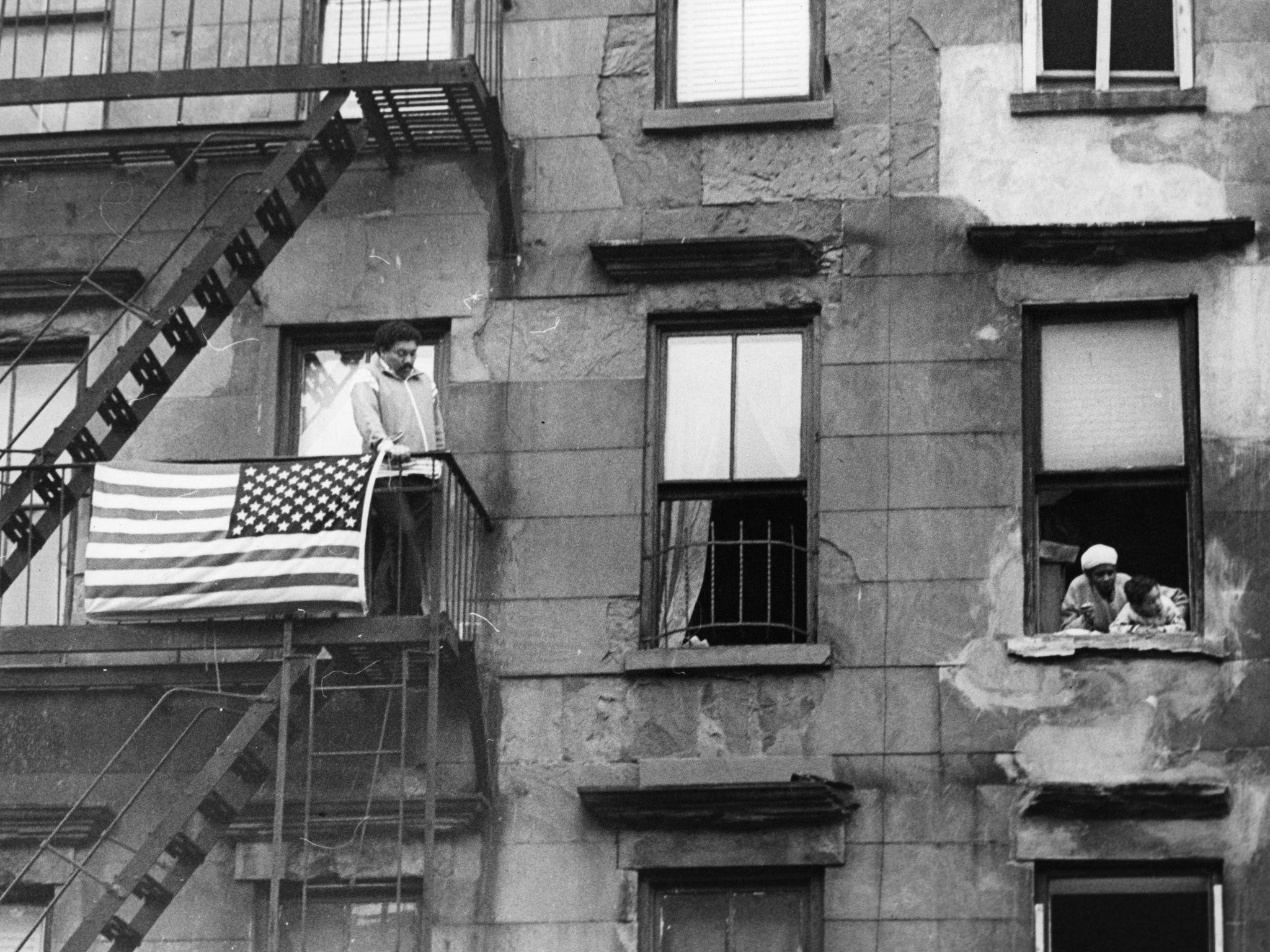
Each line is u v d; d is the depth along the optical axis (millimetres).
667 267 19984
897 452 19422
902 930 18406
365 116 20031
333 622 18453
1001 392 19469
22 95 19766
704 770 18797
